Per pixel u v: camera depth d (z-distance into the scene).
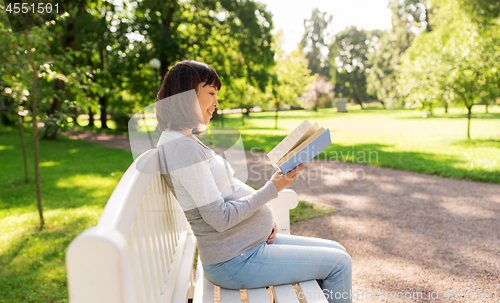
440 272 2.58
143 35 14.76
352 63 40.00
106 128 22.58
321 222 3.85
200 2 15.19
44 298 2.40
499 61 9.56
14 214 4.51
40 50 4.36
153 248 1.28
